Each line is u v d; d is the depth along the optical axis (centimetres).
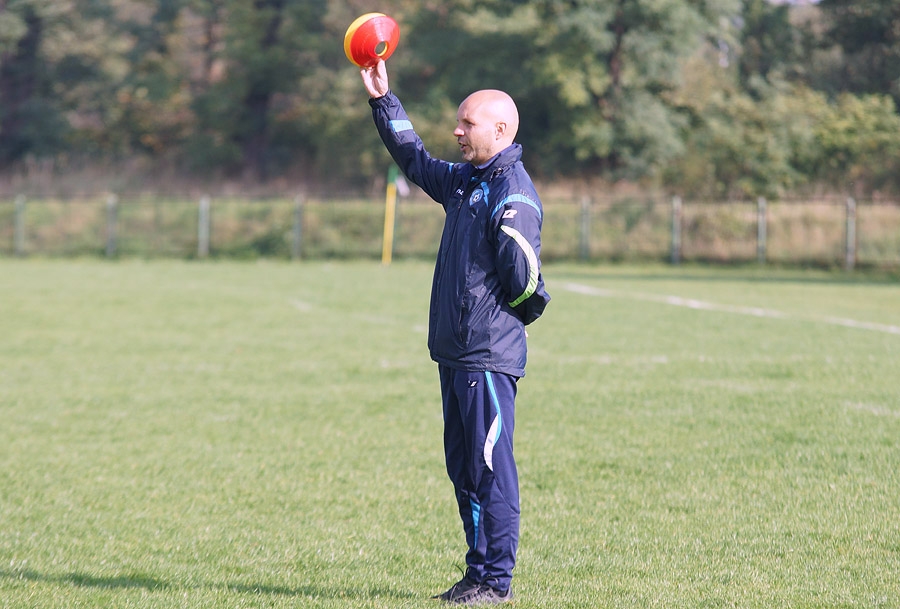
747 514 1981
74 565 1675
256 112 17462
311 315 5650
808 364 3856
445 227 1432
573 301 6506
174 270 9562
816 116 13600
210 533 1869
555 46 13288
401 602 1465
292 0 16575
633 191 13238
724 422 2834
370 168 15962
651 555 1731
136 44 17638
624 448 2542
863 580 1589
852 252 10619
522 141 15050
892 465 2352
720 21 13800
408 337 4728
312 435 2730
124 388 3438
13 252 11938
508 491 1420
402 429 2805
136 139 18300
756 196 12925
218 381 3572
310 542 1814
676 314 5728
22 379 3612
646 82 14338
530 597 1491
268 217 12212
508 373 1398
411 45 15462
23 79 17775
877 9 14575
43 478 2281
